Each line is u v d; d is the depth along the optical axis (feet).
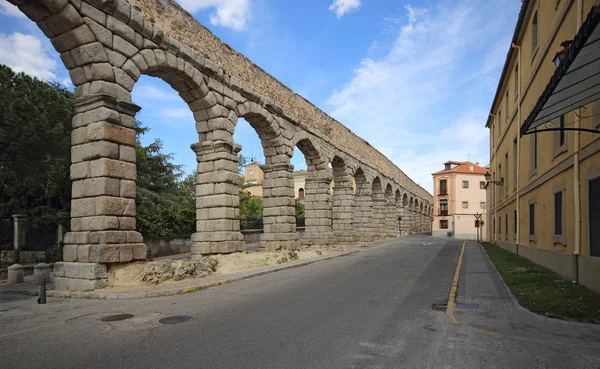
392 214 154.61
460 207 208.44
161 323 23.35
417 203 225.15
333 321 24.03
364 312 26.68
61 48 37.91
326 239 86.48
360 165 113.50
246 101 61.87
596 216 30.91
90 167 36.86
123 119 38.32
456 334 21.53
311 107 85.05
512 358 17.66
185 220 84.38
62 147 63.57
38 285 40.19
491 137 111.75
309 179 89.45
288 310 26.99
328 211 88.89
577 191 34.45
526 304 28.76
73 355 17.87
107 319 24.40
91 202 36.47
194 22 51.80
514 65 68.54
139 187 95.20
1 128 56.34
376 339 20.42
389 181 148.66
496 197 100.07
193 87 52.16
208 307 27.89
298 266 56.18
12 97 57.72
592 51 18.56
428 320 24.73
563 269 38.04
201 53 52.26
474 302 30.27
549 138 44.06
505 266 50.88
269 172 73.26
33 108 57.16
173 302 29.81
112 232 36.04
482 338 20.77
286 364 16.69
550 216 44.14
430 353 18.29
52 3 34.68
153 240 74.13
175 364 16.67
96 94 36.70
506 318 25.17
